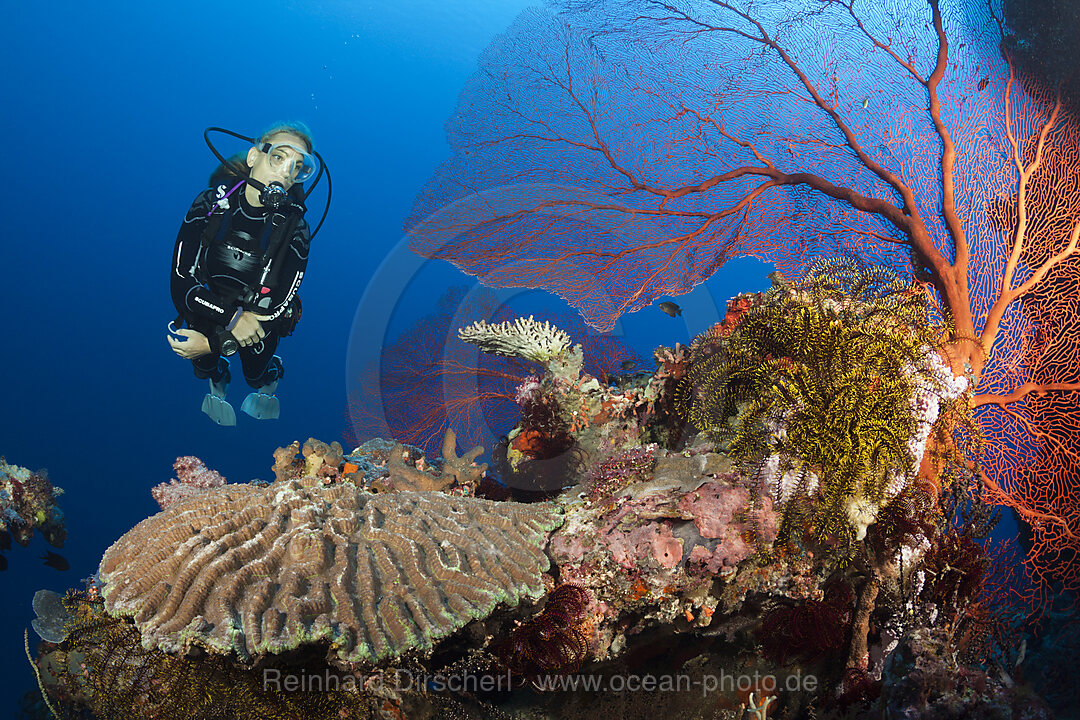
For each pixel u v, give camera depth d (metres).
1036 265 3.92
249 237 5.68
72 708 2.32
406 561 1.89
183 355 6.11
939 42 3.89
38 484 4.06
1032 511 3.83
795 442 2.26
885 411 2.26
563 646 2.07
